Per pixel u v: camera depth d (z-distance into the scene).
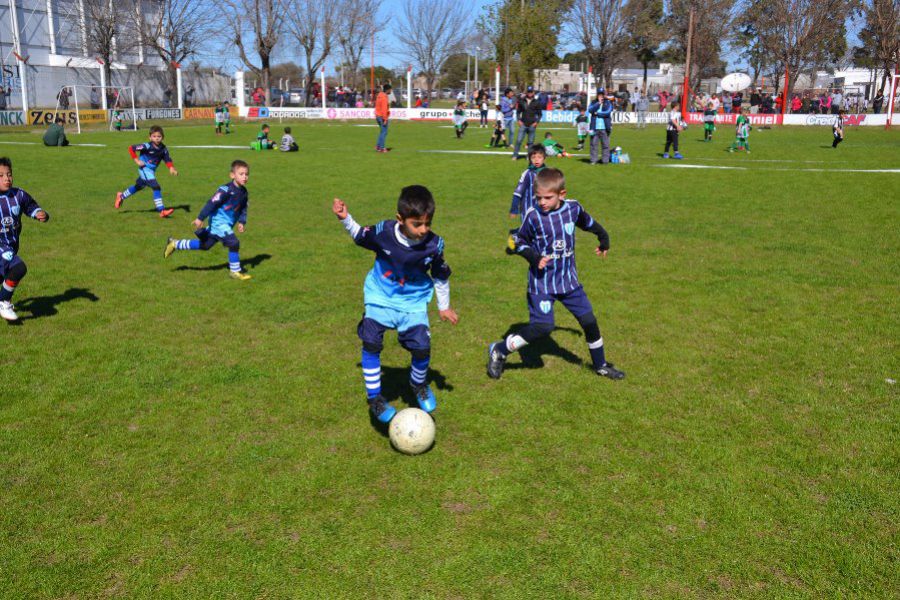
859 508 3.58
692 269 8.53
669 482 3.81
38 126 34.09
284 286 7.76
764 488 3.76
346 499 3.66
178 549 3.26
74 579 3.06
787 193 14.55
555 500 3.66
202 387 5.04
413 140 28.70
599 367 5.27
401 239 4.07
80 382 5.09
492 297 7.39
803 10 46.00
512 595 2.97
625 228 11.09
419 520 3.49
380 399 4.42
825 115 39.59
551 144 22.41
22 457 4.04
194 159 20.72
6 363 5.45
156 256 9.05
